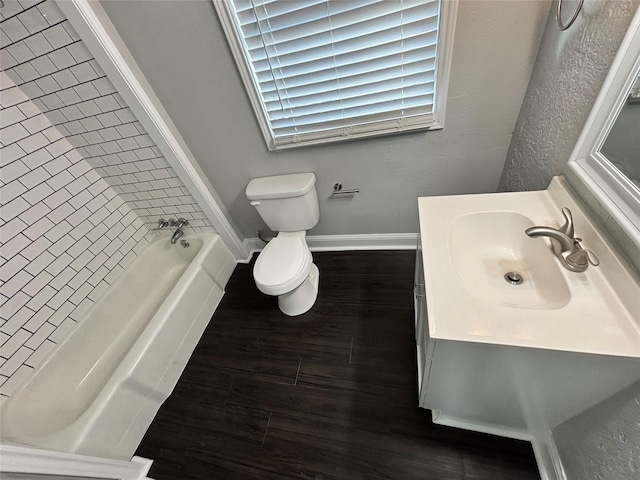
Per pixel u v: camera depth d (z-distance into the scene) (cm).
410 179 162
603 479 77
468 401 98
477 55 113
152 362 148
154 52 133
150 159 172
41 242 159
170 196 194
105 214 191
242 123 154
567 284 74
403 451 118
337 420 131
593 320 66
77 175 175
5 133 144
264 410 141
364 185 170
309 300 180
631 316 65
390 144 148
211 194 196
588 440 82
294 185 163
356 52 118
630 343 61
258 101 141
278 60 127
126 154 172
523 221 96
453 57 115
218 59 130
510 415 99
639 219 63
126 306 198
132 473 130
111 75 134
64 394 157
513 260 100
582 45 80
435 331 71
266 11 113
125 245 205
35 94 148
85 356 171
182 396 154
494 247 104
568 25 80
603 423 75
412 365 144
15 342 147
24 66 138
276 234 220
